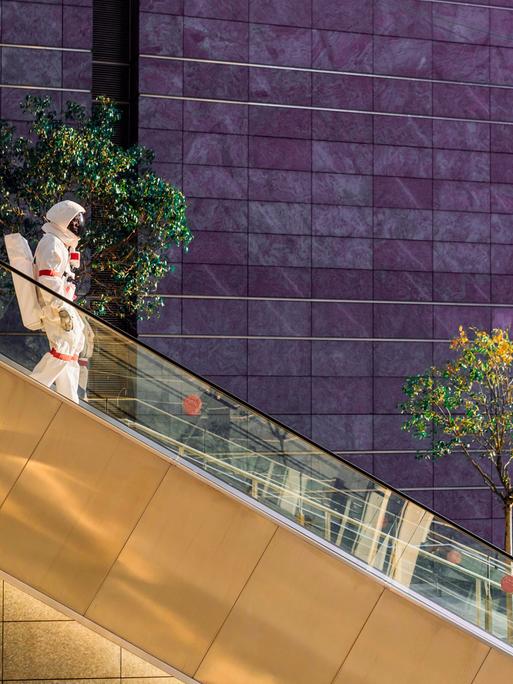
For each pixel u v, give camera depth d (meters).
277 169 16.89
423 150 17.56
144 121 16.23
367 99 17.30
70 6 15.88
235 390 16.61
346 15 17.17
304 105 17.00
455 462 17.47
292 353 16.91
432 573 6.97
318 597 6.71
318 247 17.06
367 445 17.16
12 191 13.07
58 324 6.64
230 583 6.64
